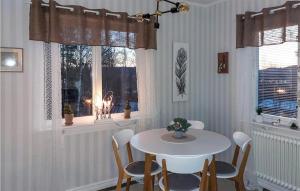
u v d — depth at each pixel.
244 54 3.27
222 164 2.78
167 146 2.44
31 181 2.73
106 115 3.23
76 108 3.07
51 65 2.67
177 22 3.71
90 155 3.12
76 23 2.77
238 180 2.59
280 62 3.09
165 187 2.17
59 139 2.76
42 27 2.58
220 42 3.76
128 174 2.64
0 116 2.54
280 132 3.02
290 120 2.98
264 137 3.11
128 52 3.39
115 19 3.04
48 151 2.76
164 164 2.14
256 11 3.22
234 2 3.52
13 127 2.61
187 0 3.73
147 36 3.31
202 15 3.96
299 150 2.74
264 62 3.28
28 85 2.65
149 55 3.36
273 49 3.16
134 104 3.48
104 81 3.23
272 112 3.23
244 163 2.57
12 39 2.54
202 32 3.98
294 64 2.94
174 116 3.79
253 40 3.15
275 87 3.17
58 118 2.73
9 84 2.56
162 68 3.60
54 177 2.78
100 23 2.93
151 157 2.52
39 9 2.54
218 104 3.86
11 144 2.61
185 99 3.88
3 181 2.60
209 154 2.22
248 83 3.27
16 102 2.60
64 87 2.97
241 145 2.71
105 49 3.22
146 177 2.54
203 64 4.03
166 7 3.58
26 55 2.62
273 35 2.93
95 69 3.15
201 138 2.74
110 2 3.11
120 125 3.24
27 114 2.66
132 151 3.45
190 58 3.89
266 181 3.20
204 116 4.04
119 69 3.33
